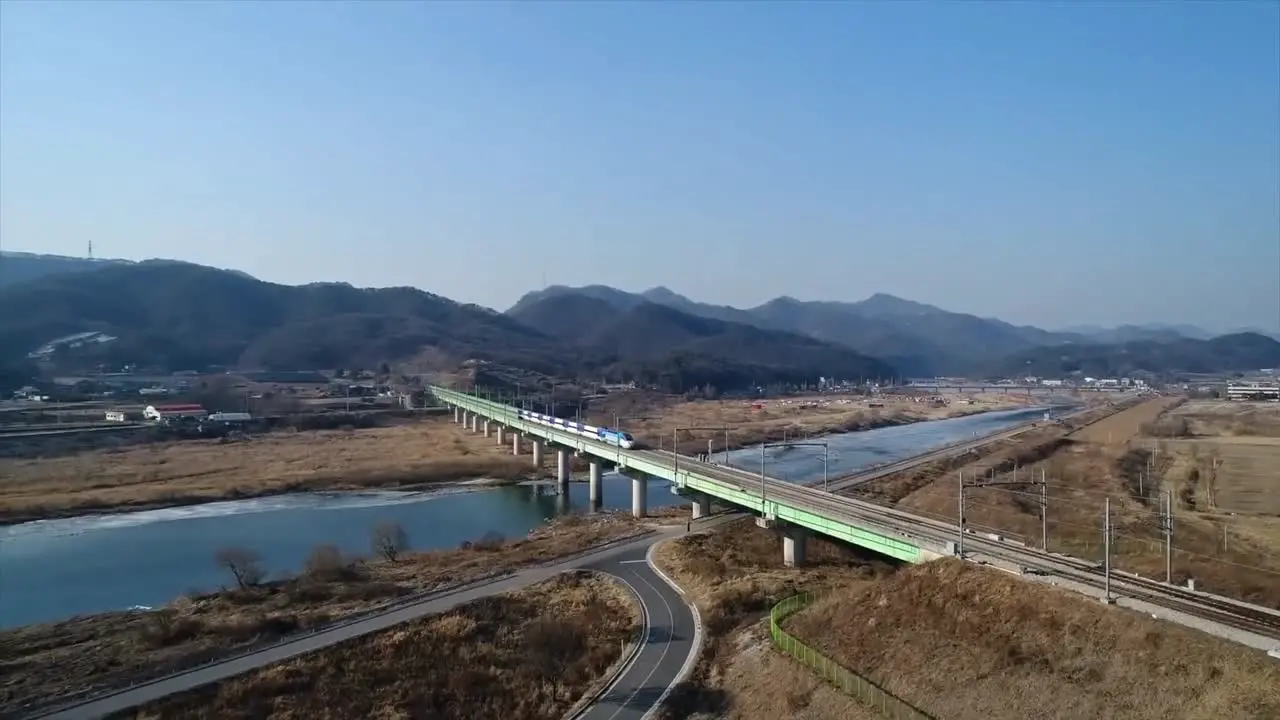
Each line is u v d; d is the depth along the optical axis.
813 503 116.56
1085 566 77.25
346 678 75.75
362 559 128.25
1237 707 50.16
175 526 167.38
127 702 68.56
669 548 121.88
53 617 108.56
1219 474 187.25
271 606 100.44
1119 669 57.84
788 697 67.44
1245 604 65.19
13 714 66.38
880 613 76.88
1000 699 59.62
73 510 179.00
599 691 72.69
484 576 107.88
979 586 73.81
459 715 72.25
